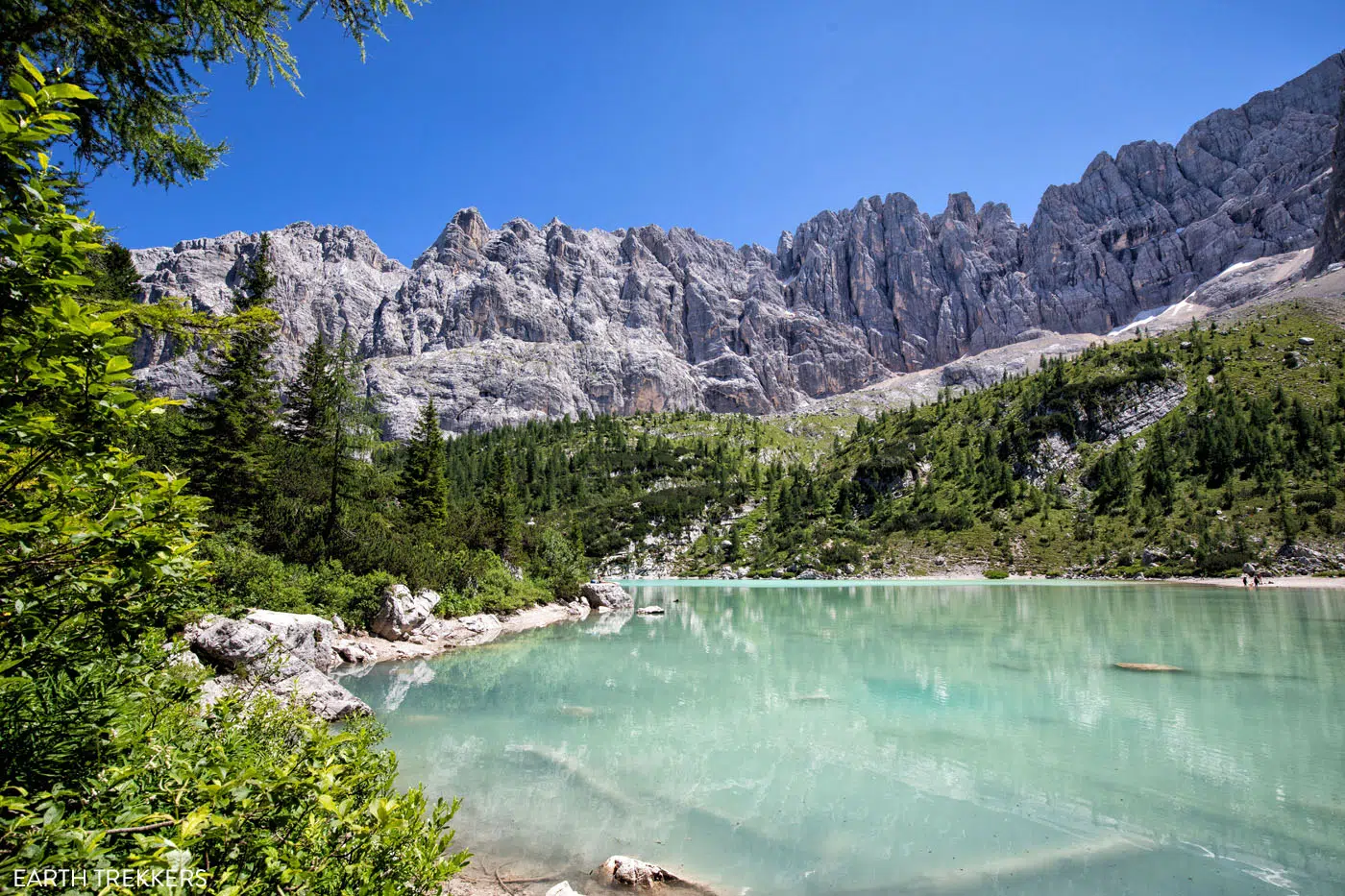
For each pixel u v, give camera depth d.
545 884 8.95
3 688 3.21
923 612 47.50
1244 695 19.97
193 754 4.56
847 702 19.42
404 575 32.56
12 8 5.32
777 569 105.56
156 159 7.36
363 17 6.98
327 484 37.22
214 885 3.08
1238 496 89.62
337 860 3.45
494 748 14.91
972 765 13.83
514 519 59.94
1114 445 119.56
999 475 118.06
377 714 17.55
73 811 3.42
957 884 9.04
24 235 3.02
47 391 3.20
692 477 157.50
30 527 3.05
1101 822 11.06
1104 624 37.41
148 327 5.72
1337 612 42.66
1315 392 109.31
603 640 33.50
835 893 8.85
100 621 3.59
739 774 13.34
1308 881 9.09
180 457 28.08
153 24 6.42
